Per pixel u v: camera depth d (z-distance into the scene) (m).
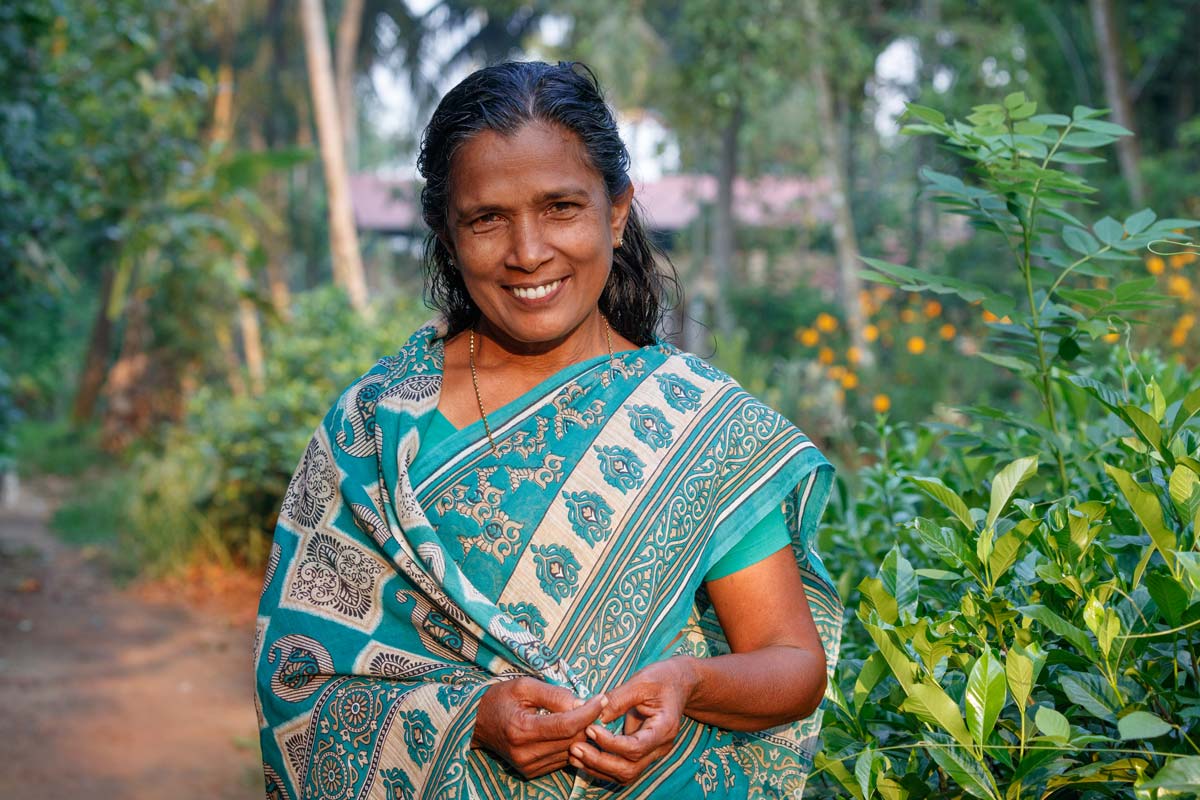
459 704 1.42
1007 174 1.94
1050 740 1.38
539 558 1.47
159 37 12.37
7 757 5.04
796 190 21.45
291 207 22.91
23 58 6.64
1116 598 1.54
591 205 1.50
